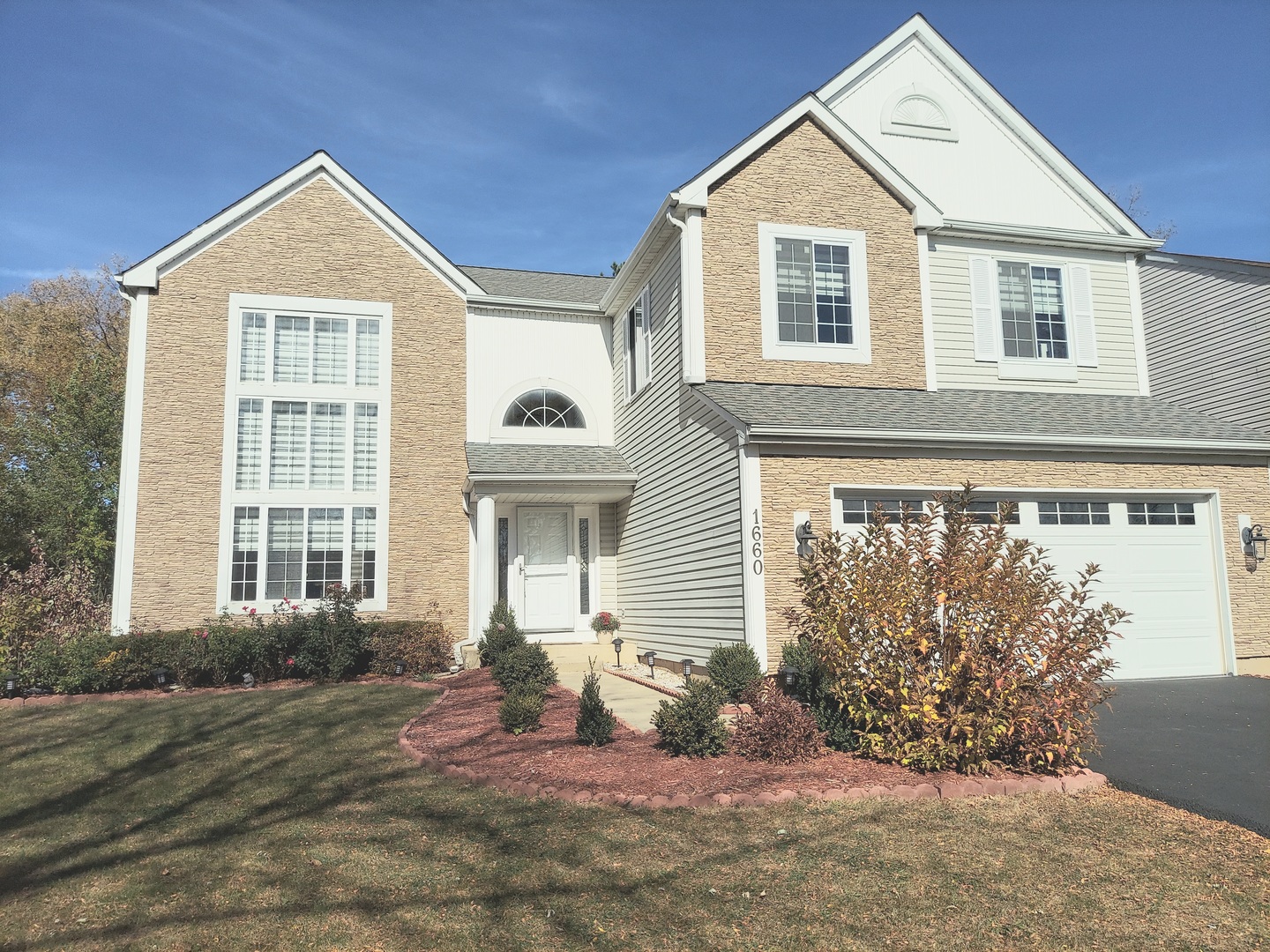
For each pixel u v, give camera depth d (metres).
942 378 14.91
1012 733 7.22
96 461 24.36
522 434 17.55
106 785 7.79
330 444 16.36
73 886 5.38
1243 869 5.34
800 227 14.19
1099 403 15.16
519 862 5.54
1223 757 7.86
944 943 4.47
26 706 11.79
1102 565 12.92
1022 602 7.21
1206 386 17.92
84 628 14.65
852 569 7.86
